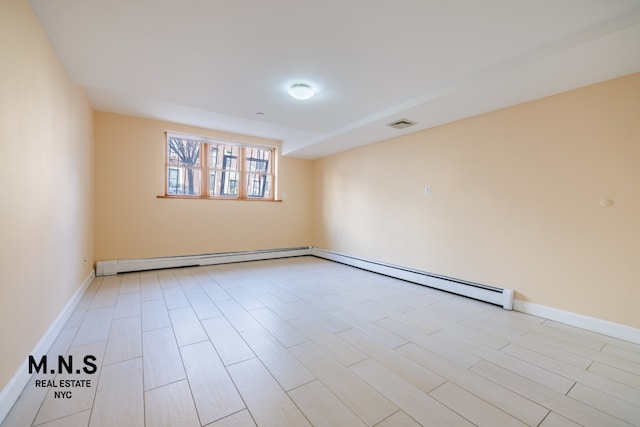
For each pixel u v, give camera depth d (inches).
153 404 55.3
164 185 171.2
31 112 65.8
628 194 86.4
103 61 88.7
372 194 179.0
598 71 84.7
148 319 97.3
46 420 50.8
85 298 116.7
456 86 99.2
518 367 70.5
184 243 178.1
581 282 95.3
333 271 177.0
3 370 52.1
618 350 79.6
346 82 101.8
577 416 53.7
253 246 206.5
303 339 84.4
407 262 155.2
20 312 59.5
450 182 134.3
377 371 68.0
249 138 201.5
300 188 230.5
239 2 62.8
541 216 104.6
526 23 68.6
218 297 122.6
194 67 92.5
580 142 95.3
